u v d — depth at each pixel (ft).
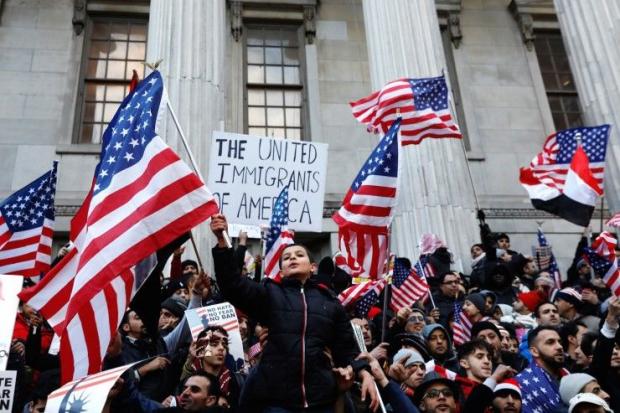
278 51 56.65
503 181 52.85
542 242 36.86
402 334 19.39
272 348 12.17
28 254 21.88
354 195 19.44
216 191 21.85
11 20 53.26
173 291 24.80
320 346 12.21
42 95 50.80
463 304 25.63
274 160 22.45
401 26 43.16
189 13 38.37
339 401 12.15
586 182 30.76
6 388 13.14
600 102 39.29
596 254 26.86
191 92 36.09
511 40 59.41
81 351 13.53
